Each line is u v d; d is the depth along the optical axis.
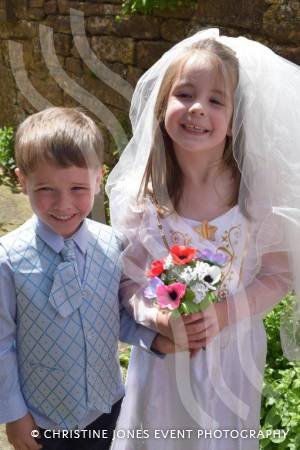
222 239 1.84
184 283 1.66
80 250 1.70
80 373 1.70
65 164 1.56
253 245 1.84
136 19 4.38
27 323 1.65
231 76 1.74
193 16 3.88
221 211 1.86
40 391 1.71
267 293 1.90
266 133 1.78
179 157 1.87
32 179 1.61
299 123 1.80
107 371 1.78
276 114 1.79
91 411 1.77
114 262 1.78
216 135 1.75
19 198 5.41
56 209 1.61
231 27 3.60
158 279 1.68
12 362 1.69
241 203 1.83
